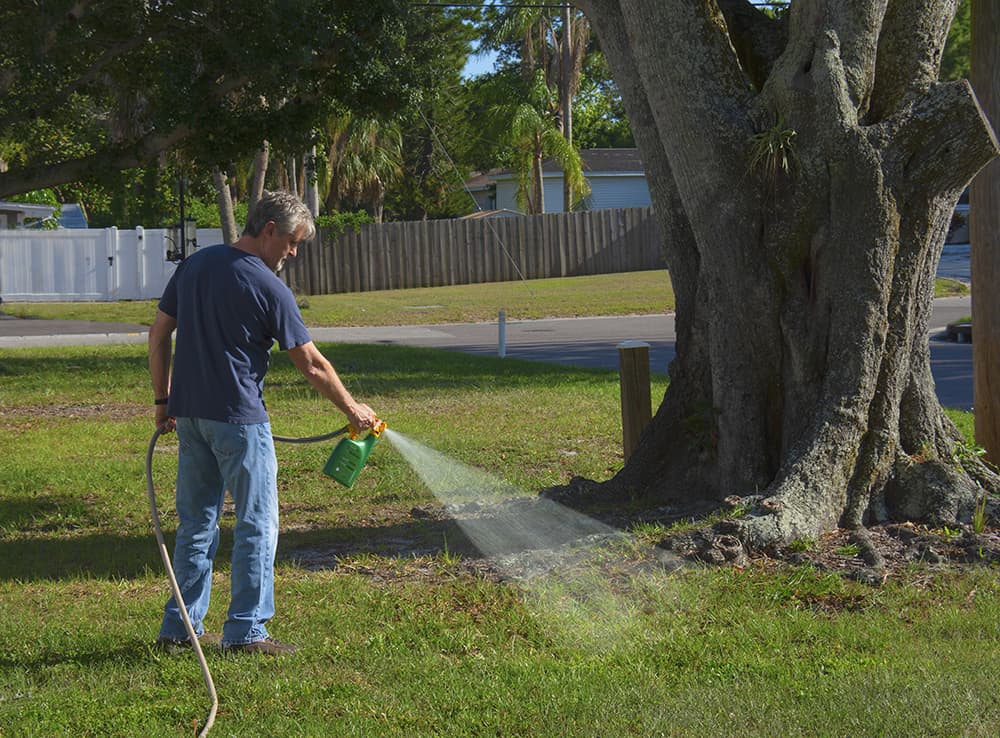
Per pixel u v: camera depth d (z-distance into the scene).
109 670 4.34
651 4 6.09
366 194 44.12
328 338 22.14
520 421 11.01
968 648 4.34
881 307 5.94
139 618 4.99
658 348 18.70
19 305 30.52
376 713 3.85
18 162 19.47
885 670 4.09
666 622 4.74
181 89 13.70
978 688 3.89
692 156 6.16
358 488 8.03
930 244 6.09
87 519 7.21
